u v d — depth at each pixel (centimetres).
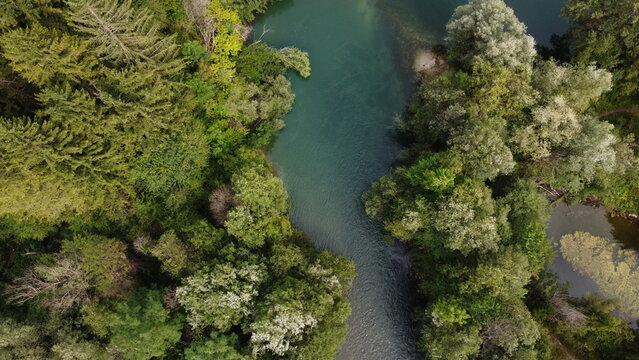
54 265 3575
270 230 3916
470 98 4216
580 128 3984
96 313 3459
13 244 3997
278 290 3562
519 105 4053
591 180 4275
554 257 4169
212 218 4134
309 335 3541
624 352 3919
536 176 4272
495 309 3550
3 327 3216
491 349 3675
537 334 3559
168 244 3628
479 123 3866
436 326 3762
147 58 3478
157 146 3744
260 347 3488
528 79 4078
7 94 3472
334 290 3791
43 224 3812
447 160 3800
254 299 3631
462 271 3672
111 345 3403
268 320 3419
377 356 4244
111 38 3247
